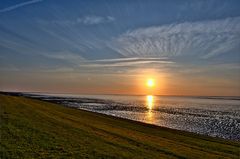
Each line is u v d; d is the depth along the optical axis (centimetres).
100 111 8362
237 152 2523
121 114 7638
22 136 1914
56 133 2230
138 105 13400
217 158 2127
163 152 2062
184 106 14088
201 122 6234
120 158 1695
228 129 5216
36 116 3238
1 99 5238
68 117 3791
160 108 11406
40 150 1617
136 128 3731
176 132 3781
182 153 2105
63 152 1650
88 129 2753
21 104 4775
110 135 2544
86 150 1769
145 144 2273
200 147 2591
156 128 4062
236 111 10600
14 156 1430
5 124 2281
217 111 10400
